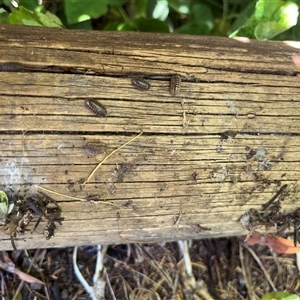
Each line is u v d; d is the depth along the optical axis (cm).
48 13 27
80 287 25
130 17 29
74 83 17
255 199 21
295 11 25
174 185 19
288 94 20
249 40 21
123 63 18
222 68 19
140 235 21
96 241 21
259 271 27
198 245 27
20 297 24
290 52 21
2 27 18
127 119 18
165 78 18
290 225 22
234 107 19
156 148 18
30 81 17
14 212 18
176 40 19
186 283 26
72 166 18
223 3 30
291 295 24
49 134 17
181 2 29
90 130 18
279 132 20
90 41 18
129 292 25
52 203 18
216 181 20
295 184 21
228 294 26
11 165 17
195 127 19
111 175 18
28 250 25
